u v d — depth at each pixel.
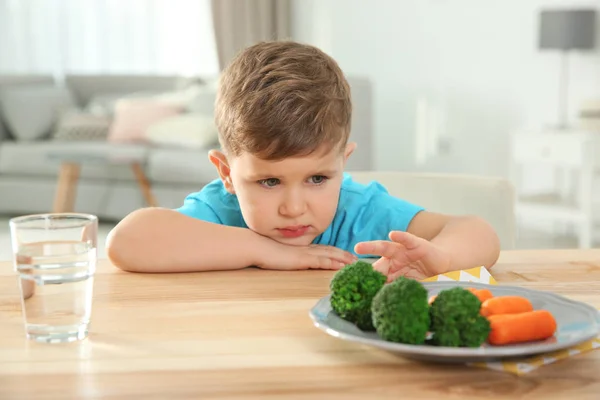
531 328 0.68
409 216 1.30
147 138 4.86
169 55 6.23
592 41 4.34
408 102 5.56
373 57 5.70
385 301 0.67
